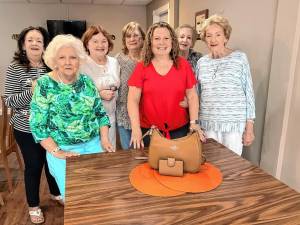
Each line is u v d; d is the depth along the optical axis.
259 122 2.32
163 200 1.05
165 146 1.24
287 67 1.94
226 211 0.98
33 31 1.94
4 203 2.50
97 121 1.69
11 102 1.92
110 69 2.25
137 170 1.29
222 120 1.89
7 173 2.66
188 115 1.95
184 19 3.90
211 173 1.25
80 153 1.58
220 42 1.86
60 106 1.52
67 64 1.47
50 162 1.58
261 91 2.27
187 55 2.38
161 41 1.67
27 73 1.95
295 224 0.91
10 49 5.80
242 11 2.46
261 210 0.98
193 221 0.93
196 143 1.23
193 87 1.83
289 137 2.00
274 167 2.14
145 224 0.91
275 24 2.04
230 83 1.85
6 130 2.60
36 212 2.20
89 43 2.14
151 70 1.76
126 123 2.33
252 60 2.36
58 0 5.50
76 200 1.05
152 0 5.52
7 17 5.68
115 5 6.03
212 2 3.00
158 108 1.84
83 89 1.58
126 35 2.34
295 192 1.10
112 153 1.51
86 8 5.93
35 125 1.52
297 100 1.90
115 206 1.01
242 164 1.35
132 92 1.79
